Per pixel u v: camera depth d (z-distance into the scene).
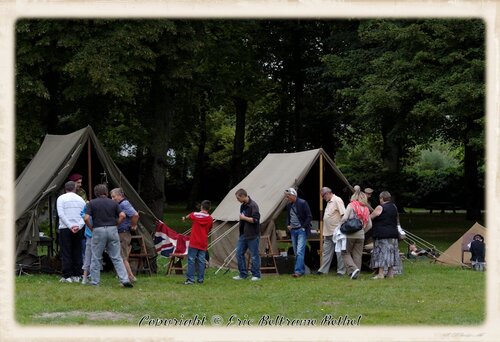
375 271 14.85
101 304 11.18
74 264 13.62
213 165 44.94
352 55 24.77
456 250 16.80
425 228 28.19
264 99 34.12
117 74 20.89
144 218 15.30
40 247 19.52
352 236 14.41
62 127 25.30
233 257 15.68
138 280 13.85
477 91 19.69
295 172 15.65
